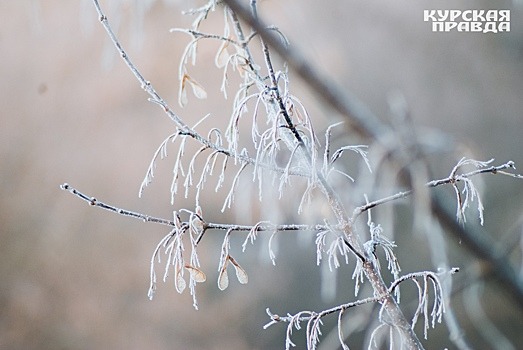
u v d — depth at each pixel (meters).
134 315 8.38
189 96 7.92
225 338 8.43
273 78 2.03
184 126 2.04
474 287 4.99
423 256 8.54
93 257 8.45
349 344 8.00
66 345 8.12
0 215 8.38
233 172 7.97
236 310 8.52
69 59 8.20
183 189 8.20
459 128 9.59
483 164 2.10
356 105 4.48
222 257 2.00
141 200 8.49
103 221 8.59
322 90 4.41
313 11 9.01
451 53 9.65
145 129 8.40
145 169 8.43
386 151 4.05
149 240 8.53
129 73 8.08
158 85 8.07
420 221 3.86
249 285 8.60
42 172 8.52
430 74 9.65
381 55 9.45
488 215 9.22
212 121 7.83
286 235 8.70
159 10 7.19
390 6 9.50
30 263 8.36
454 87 9.71
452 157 7.39
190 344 8.38
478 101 9.70
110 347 8.24
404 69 9.48
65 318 8.26
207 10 2.58
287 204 3.20
